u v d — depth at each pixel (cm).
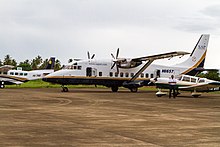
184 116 1591
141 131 1121
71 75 4050
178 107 2100
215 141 955
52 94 3459
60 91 4228
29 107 1956
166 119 1465
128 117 1521
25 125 1223
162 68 4453
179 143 922
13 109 1823
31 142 906
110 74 4216
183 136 1033
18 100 2531
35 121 1338
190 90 3381
